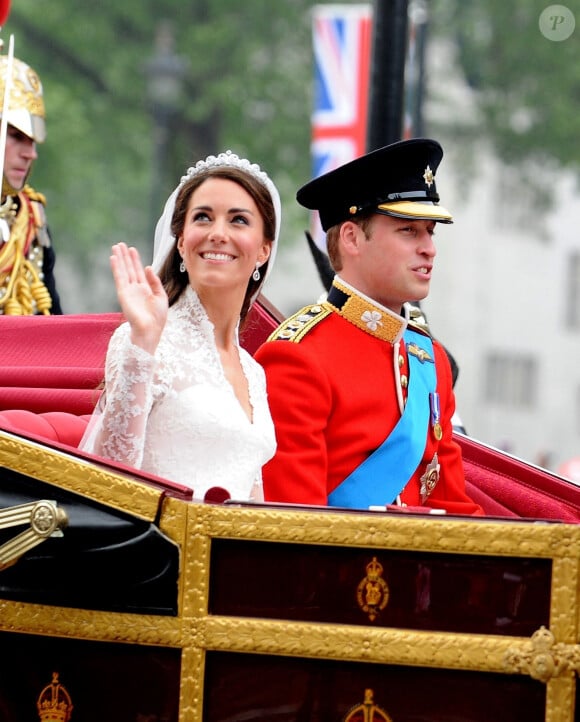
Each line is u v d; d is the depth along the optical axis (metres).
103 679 11.32
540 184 94.81
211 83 89.56
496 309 102.25
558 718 10.43
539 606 10.55
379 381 14.87
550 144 88.56
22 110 18.19
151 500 11.11
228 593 11.04
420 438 14.92
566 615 10.45
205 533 11.04
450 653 10.59
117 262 12.22
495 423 103.19
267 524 10.95
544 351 102.56
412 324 15.71
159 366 12.80
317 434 14.33
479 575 10.66
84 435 12.82
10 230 18.70
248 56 90.00
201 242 13.19
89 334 15.39
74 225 89.12
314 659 10.88
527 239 101.75
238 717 10.99
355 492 14.62
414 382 15.12
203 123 91.19
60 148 87.25
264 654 10.95
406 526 10.73
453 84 89.81
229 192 13.23
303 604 10.92
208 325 13.23
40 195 19.28
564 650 10.41
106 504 11.19
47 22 89.94
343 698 10.84
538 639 10.42
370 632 10.73
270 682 10.97
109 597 11.23
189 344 13.09
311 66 91.38
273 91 90.44
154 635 11.09
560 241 101.75
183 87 88.88
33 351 15.29
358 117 29.20
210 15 90.94
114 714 11.28
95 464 11.36
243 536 10.98
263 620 10.94
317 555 10.92
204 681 11.02
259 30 90.94
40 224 19.08
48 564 11.34
